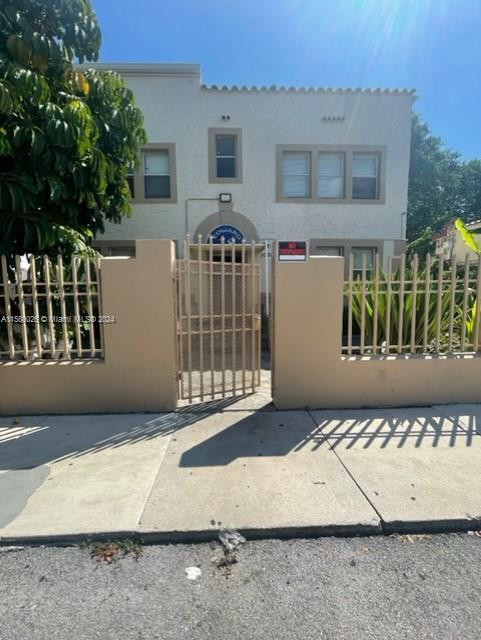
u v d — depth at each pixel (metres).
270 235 10.77
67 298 4.96
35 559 2.33
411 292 4.77
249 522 2.57
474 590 2.08
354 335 6.19
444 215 24.98
